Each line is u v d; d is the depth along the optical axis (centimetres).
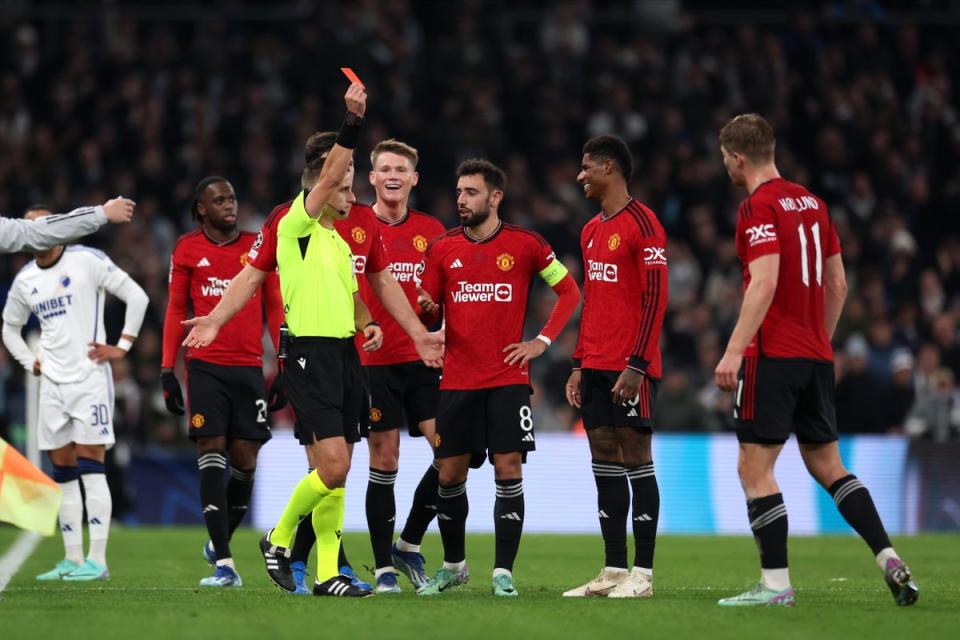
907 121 7925
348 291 2578
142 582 3106
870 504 2472
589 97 7731
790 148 7650
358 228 2917
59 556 3994
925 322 6662
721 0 8388
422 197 7138
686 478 5509
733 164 2538
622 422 2673
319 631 2062
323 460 2525
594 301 2752
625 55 7800
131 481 5434
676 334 6412
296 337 2550
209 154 7081
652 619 2234
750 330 2388
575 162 7400
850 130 7625
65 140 7150
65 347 3312
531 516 5456
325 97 7288
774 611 2344
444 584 2792
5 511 2436
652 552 2703
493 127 7319
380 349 2916
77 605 2425
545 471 5478
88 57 7462
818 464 2533
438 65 7581
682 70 7719
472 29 7694
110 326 5891
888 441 5631
